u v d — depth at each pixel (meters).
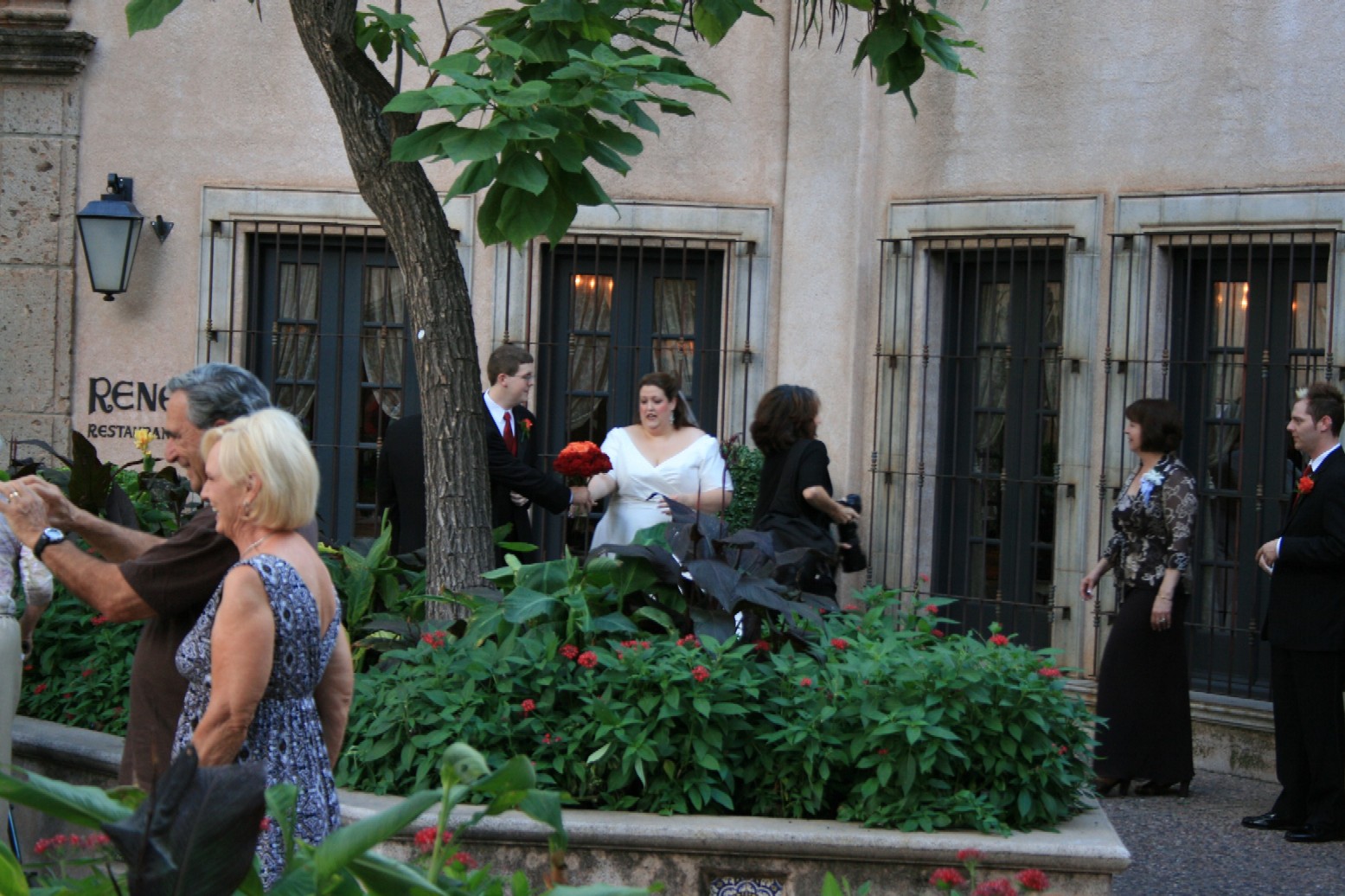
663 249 8.26
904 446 8.03
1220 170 7.20
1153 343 7.39
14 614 4.07
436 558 5.10
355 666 5.10
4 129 8.48
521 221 4.22
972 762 4.09
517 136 4.06
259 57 8.48
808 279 8.28
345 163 8.45
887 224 8.12
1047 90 7.66
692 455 6.23
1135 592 6.21
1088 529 7.50
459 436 5.10
